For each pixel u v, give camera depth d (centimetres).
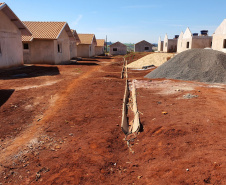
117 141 501
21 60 1945
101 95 922
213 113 628
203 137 473
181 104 745
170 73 1420
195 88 1013
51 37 2159
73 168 394
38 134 539
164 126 549
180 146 443
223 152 399
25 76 1384
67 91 984
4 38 1639
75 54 3428
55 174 378
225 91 943
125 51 5472
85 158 426
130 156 434
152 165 390
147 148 455
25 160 425
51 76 1419
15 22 1770
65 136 529
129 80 1334
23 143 492
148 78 1433
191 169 358
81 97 882
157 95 910
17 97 849
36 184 353
